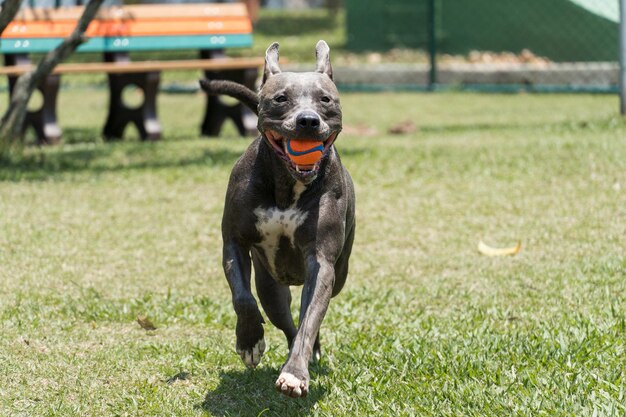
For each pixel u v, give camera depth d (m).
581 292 6.83
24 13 13.17
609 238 8.32
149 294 6.98
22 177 10.95
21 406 4.96
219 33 14.58
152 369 5.50
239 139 14.26
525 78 20.61
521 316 6.37
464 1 23.03
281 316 5.36
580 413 4.58
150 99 14.27
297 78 4.80
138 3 27.53
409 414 4.69
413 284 7.36
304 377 4.41
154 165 11.82
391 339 5.87
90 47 13.73
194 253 8.20
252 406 4.96
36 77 11.96
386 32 25.22
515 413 4.62
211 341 5.98
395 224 9.09
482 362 5.35
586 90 19.00
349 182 5.25
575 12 21.20
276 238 4.91
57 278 7.38
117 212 9.52
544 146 12.14
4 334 6.04
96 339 6.06
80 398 5.06
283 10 37.06
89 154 12.64
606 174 10.52
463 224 9.03
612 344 5.54
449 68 21.45
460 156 11.91
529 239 8.45
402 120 16.47
